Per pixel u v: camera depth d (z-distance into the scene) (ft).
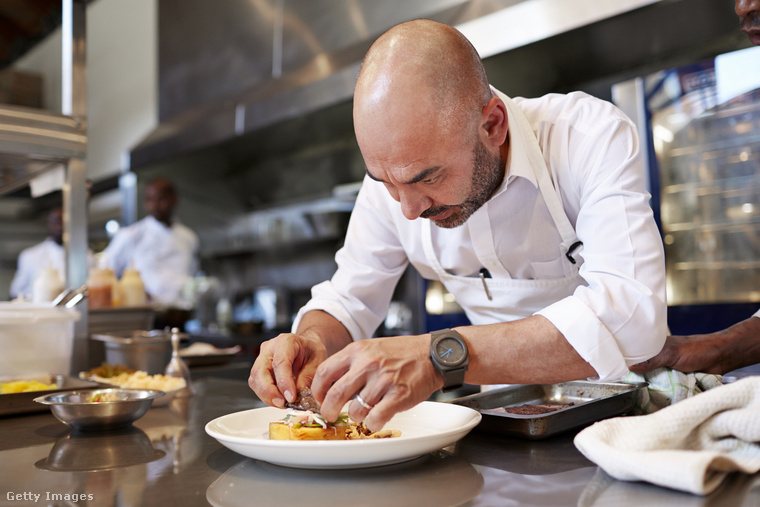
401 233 4.14
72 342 5.18
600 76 8.63
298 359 3.11
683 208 8.36
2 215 17.13
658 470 1.97
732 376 3.67
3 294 17.34
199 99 12.80
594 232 3.00
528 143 3.47
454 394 4.11
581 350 2.64
